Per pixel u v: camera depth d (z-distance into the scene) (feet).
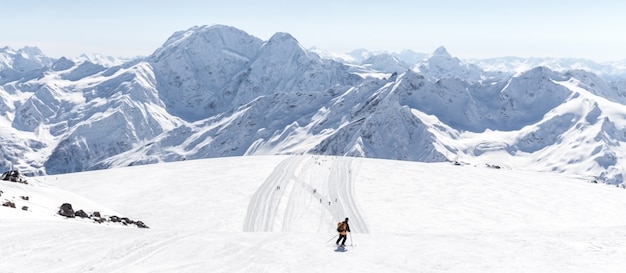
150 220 165.99
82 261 59.11
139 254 63.98
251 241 75.72
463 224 160.15
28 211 93.40
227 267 59.31
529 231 92.43
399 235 89.25
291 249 70.69
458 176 251.19
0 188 109.50
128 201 197.36
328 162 294.87
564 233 85.87
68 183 246.06
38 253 61.16
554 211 180.14
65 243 66.95
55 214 100.99
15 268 54.65
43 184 139.85
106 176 269.03
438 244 77.41
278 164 287.69
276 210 179.93
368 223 161.89
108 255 62.49
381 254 69.15
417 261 64.90
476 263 63.62
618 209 184.96
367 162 296.30
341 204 188.75
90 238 71.20
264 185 224.94
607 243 73.15
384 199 197.88
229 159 326.85
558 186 230.27
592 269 59.11
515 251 70.74
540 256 66.95
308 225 160.76
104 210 135.85
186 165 304.50
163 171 279.69
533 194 209.77
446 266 62.08
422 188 218.59
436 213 175.22
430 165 292.40
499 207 185.37
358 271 59.11
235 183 231.09
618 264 61.05
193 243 72.08
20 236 68.49
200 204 190.29
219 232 85.25
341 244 75.20
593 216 173.58
